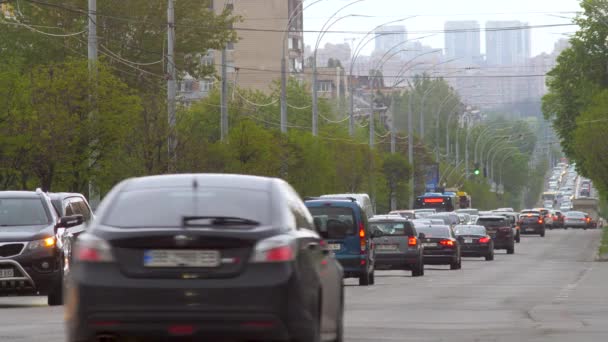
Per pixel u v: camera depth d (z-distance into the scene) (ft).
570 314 171.94
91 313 89.40
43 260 193.47
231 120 631.15
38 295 220.23
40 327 149.89
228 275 90.22
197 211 93.81
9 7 591.78
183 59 625.41
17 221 199.00
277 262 90.74
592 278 303.27
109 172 343.46
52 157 321.73
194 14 620.49
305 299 92.32
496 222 547.90
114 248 90.48
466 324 154.20
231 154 439.22
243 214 93.86
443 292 237.86
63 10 580.71
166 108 385.29
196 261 90.38
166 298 89.30
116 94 338.34
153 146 370.53
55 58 587.68
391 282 292.61
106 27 595.06
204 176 99.30
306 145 552.41
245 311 89.51
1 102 321.93
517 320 160.86
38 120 322.34
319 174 556.51
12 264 191.83
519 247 634.84
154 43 608.19
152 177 99.30
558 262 444.96
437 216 595.88
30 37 581.53
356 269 269.85
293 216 97.45
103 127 333.21
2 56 568.00
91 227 93.09
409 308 186.91
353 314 173.37
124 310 89.25
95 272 90.07
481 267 403.34
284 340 90.48
